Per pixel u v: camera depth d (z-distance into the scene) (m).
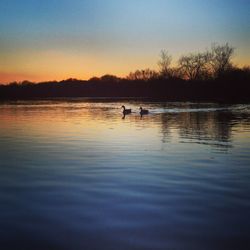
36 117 47.44
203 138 25.80
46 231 9.27
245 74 113.06
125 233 9.13
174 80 126.12
